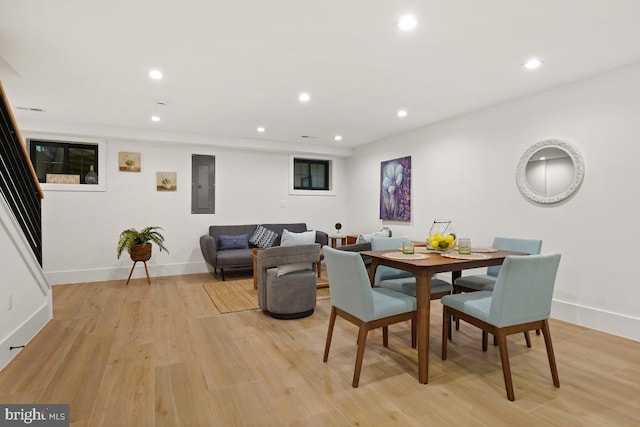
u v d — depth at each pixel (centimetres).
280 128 491
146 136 494
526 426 167
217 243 542
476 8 198
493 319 195
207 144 536
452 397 194
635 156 272
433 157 467
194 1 190
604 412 179
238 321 323
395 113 413
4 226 237
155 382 209
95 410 180
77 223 481
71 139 476
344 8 198
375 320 209
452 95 349
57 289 441
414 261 227
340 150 641
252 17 207
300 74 295
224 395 195
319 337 284
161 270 531
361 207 628
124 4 192
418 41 238
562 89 320
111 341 272
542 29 221
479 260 236
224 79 305
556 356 245
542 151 335
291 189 629
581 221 306
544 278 200
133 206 513
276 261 330
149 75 294
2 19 205
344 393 198
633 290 274
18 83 311
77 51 249
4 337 233
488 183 391
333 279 228
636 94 271
